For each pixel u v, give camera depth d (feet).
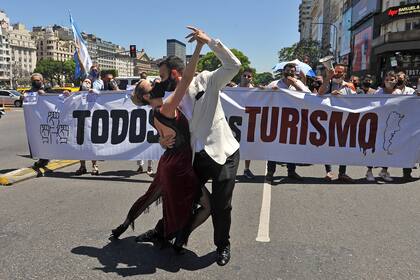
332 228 14.03
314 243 12.75
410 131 20.61
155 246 12.62
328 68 20.45
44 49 584.40
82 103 22.16
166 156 11.25
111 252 12.16
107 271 10.93
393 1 160.35
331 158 20.88
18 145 37.06
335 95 20.65
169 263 11.44
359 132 20.74
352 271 10.86
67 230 13.85
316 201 17.25
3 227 14.11
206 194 12.03
